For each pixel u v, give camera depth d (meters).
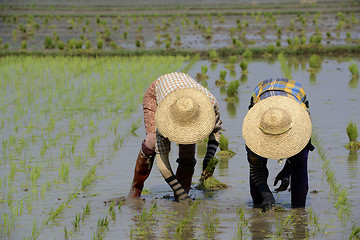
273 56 66.94
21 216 15.66
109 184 18.88
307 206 16.28
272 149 14.16
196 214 15.85
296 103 14.45
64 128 28.33
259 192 16.48
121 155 22.91
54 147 24.30
